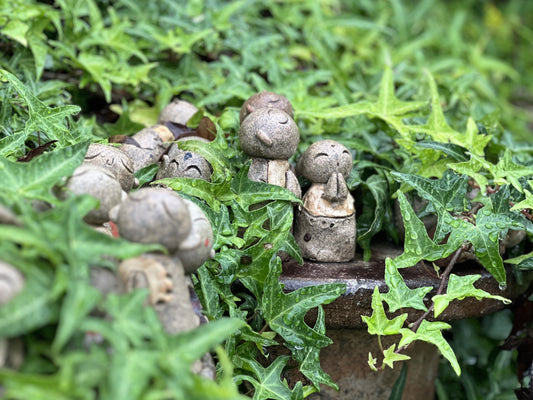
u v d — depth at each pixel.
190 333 0.29
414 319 0.43
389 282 0.41
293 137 0.43
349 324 0.43
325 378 0.41
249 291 0.43
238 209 0.43
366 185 0.49
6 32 0.51
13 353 0.28
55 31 0.60
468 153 0.46
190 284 0.36
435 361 0.53
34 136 0.46
